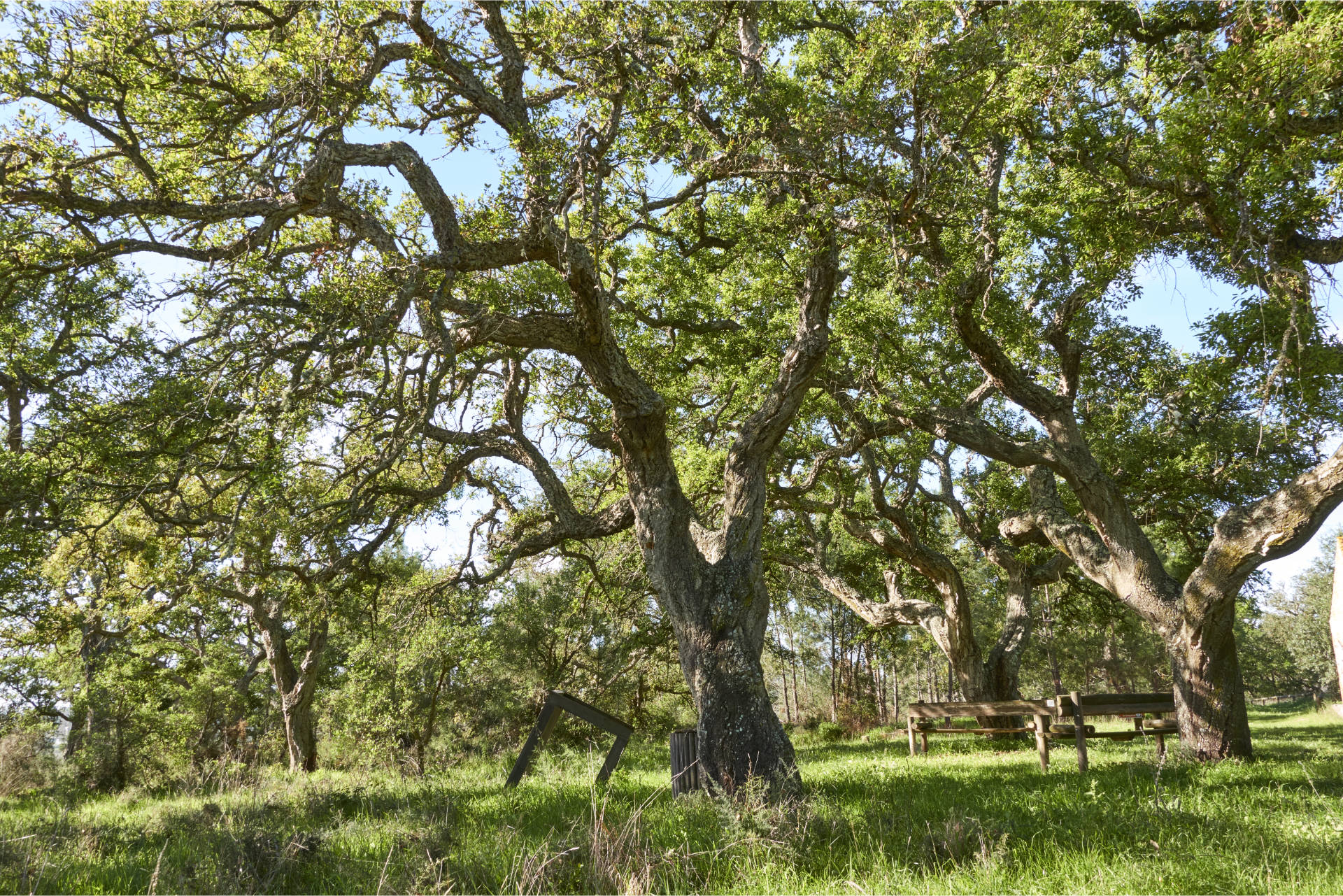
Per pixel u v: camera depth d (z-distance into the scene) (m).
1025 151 12.90
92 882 6.58
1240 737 11.91
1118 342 17.19
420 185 10.12
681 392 15.62
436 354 9.48
